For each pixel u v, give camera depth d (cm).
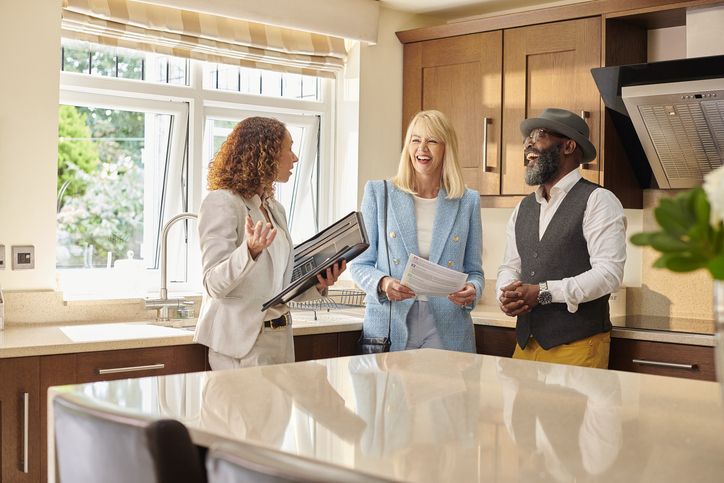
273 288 215
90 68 309
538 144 246
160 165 334
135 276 309
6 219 264
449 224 261
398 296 247
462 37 345
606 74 284
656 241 74
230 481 71
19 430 210
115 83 312
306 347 271
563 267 239
